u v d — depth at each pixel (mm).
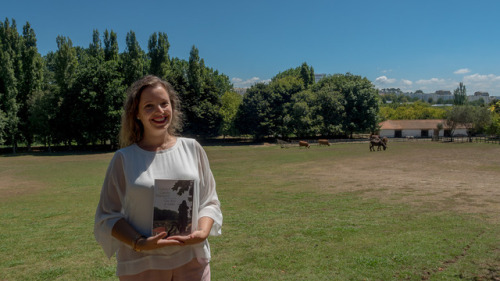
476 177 20141
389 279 5227
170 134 2627
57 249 7633
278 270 5781
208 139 75812
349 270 5625
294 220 9789
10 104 54188
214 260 6414
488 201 12250
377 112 78188
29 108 57562
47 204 15180
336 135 84938
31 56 59031
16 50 58625
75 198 16734
